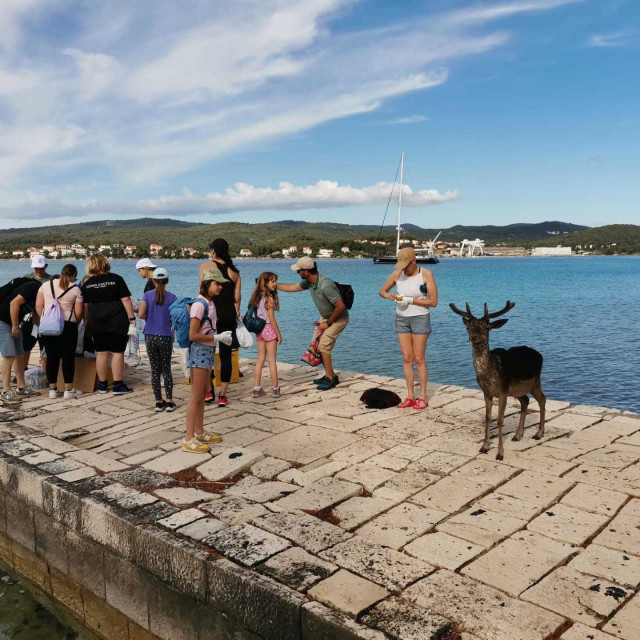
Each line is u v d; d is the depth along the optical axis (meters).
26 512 5.33
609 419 6.64
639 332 24.56
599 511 4.21
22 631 4.80
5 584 5.53
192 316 5.56
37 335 8.74
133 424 7.05
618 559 3.55
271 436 6.33
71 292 8.26
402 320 7.19
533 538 3.85
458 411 7.16
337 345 21.11
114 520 4.25
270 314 8.06
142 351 12.96
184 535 3.91
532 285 62.03
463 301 41.00
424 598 3.13
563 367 17.36
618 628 2.86
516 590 3.22
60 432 6.68
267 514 4.26
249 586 3.30
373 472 5.14
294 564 3.48
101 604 4.58
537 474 4.96
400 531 4.01
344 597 3.10
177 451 5.76
